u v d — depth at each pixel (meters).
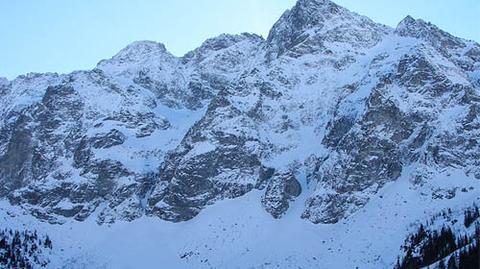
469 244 185.62
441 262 187.62
